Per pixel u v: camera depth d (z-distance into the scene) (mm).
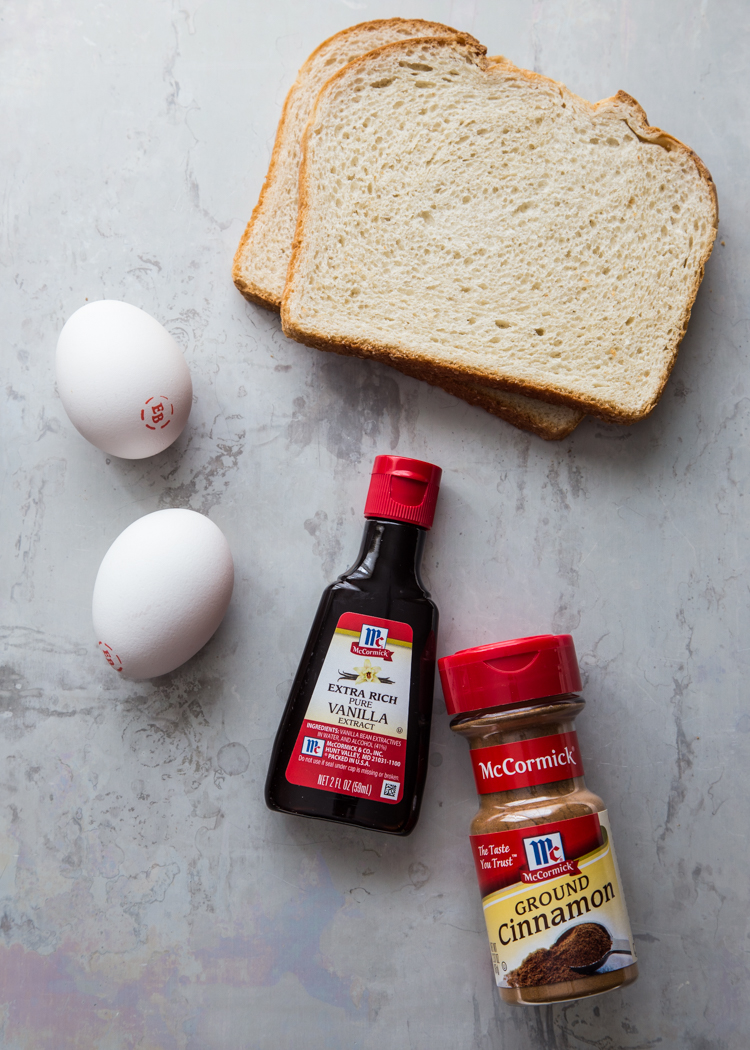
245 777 392
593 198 390
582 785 364
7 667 394
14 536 399
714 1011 385
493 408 402
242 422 404
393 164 388
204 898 387
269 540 400
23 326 404
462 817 391
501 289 390
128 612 355
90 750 392
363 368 406
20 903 386
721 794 396
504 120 388
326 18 408
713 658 402
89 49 408
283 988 384
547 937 343
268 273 395
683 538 405
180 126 407
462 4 409
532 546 403
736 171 410
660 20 412
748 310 409
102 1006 383
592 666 400
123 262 405
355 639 368
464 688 354
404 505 369
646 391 389
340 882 388
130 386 361
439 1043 382
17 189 406
